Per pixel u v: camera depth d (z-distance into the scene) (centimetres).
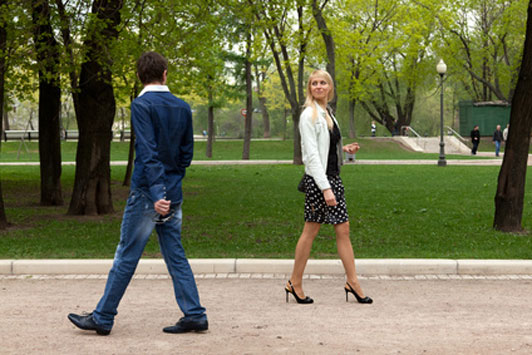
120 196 1648
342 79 4559
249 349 418
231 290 615
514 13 4150
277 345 427
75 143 4506
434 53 4762
